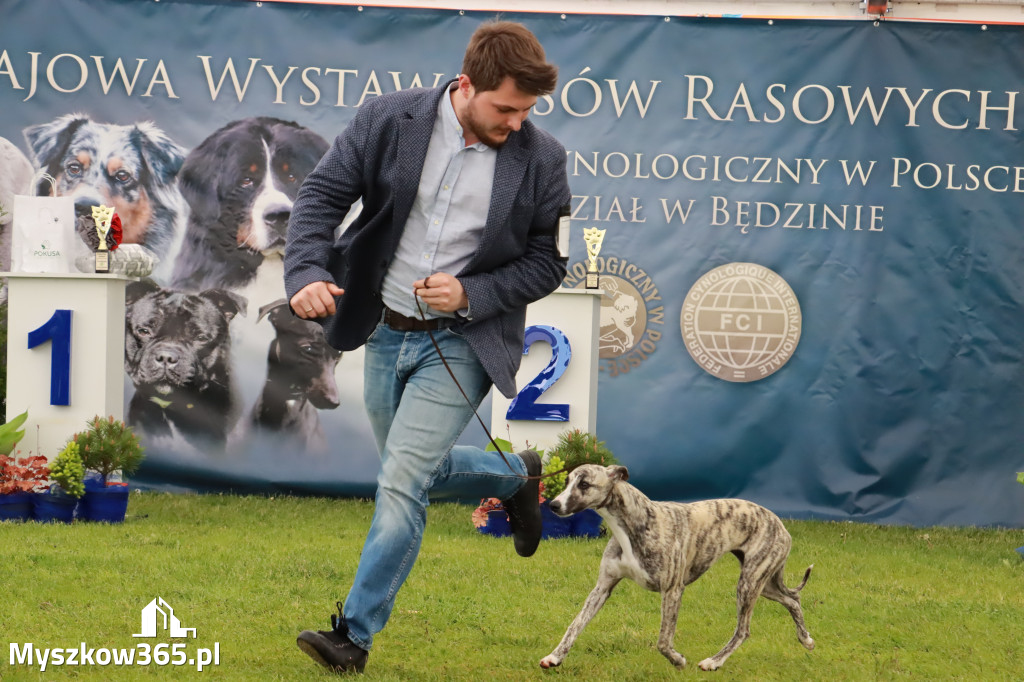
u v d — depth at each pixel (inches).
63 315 375.9
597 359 381.7
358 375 441.4
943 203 439.8
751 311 442.3
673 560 200.5
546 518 364.2
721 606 267.1
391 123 178.4
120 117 438.0
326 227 181.0
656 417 444.5
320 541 340.5
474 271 181.3
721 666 209.6
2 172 436.5
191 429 441.4
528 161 180.2
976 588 306.2
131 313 439.8
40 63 437.4
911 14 441.4
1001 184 438.9
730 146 442.9
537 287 185.0
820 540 389.4
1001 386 439.2
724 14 445.4
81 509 364.8
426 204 180.4
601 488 196.2
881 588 299.7
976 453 439.2
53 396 374.9
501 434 380.2
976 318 439.5
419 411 183.9
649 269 444.5
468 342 183.6
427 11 442.9
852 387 441.4
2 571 265.6
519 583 281.9
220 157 439.5
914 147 439.5
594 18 442.9
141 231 438.6
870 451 441.1
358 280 183.5
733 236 443.8
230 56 440.5
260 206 439.5
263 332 441.1
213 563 289.6
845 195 440.8
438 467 186.1
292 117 441.1
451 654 210.7
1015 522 436.8
